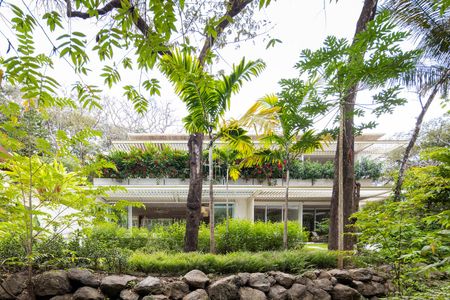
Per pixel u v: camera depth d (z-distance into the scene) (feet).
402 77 24.34
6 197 12.30
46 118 12.34
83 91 6.81
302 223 48.80
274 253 18.38
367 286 15.84
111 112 69.92
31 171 12.25
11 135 11.34
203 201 43.83
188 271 15.88
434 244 6.82
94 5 5.24
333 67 16.83
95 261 15.35
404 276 11.97
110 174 41.88
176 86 17.76
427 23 23.26
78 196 13.62
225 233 23.79
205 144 42.98
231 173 32.40
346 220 19.38
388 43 15.55
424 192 13.24
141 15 5.29
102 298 13.60
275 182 45.57
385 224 12.80
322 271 16.28
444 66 24.64
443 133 45.37
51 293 13.09
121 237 23.38
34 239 13.99
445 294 9.07
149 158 43.37
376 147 52.70
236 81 19.56
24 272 13.61
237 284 14.69
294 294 15.11
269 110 22.67
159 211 43.98
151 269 15.87
